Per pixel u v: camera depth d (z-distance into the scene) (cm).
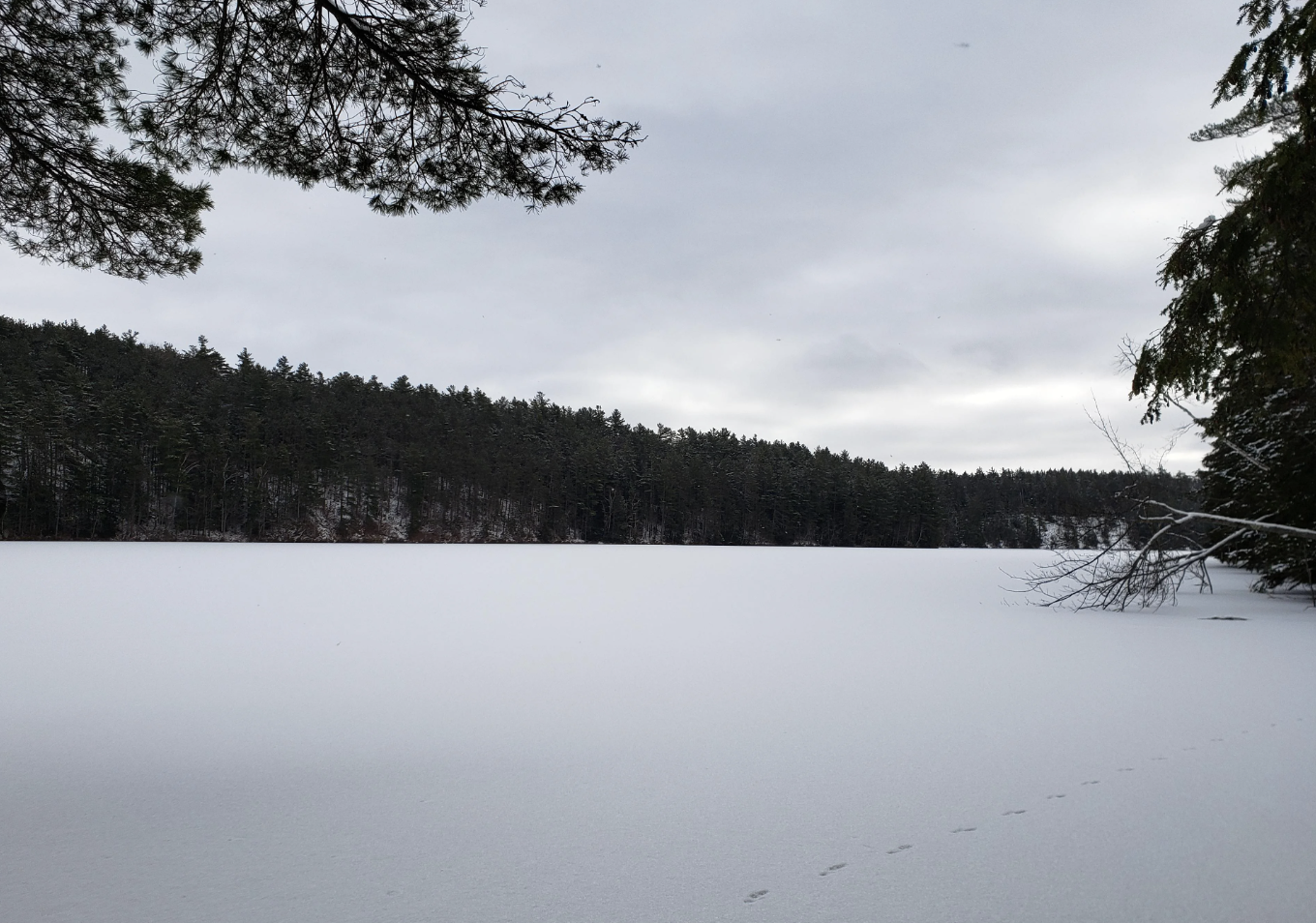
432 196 471
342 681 637
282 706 545
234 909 240
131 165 436
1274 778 376
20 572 1966
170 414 6216
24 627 952
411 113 432
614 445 9369
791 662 740
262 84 417
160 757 420
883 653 796
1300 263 565
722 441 11125
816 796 353
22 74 400
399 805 342
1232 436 1573
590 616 1136
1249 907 241
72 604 1220
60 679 638
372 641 859
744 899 248
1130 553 1353
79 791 360
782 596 1545
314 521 6606
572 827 314
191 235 481
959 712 527
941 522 8775
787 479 8744
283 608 1202
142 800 348
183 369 7906
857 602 1415
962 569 2839
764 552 5119
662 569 2642
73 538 5384
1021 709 535
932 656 778
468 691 601
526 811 335
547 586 1745
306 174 459
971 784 370
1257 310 581
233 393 7138
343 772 392
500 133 432
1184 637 926
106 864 276
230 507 6231
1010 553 5291
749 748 438
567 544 7656
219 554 3231
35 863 277
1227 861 276
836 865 276
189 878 264
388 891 254
